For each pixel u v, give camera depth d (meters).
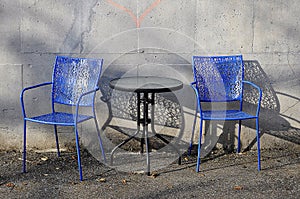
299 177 3.74
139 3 4.13
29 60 4.16
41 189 3.48
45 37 4.13
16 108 4.23
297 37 4.26
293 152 4.36
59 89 4.07
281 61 4.29
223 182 3.63
